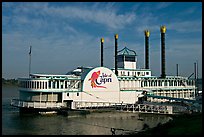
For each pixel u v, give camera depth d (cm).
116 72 9894
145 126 5731
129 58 11181
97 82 8281
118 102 8656
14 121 6412
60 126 5925
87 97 8088
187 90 10869
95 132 5366
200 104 7431
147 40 12281
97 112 7838
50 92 7731
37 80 7662
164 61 11262
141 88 9531
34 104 7456
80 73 9650
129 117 7200
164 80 10162
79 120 6688
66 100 7794
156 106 7669
